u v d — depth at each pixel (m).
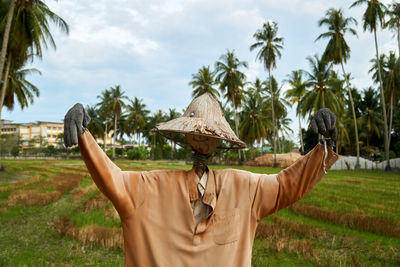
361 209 8.97
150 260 1.38
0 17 19.44
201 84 41.00
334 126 1.37
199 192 1.49
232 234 1.42
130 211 1.41
